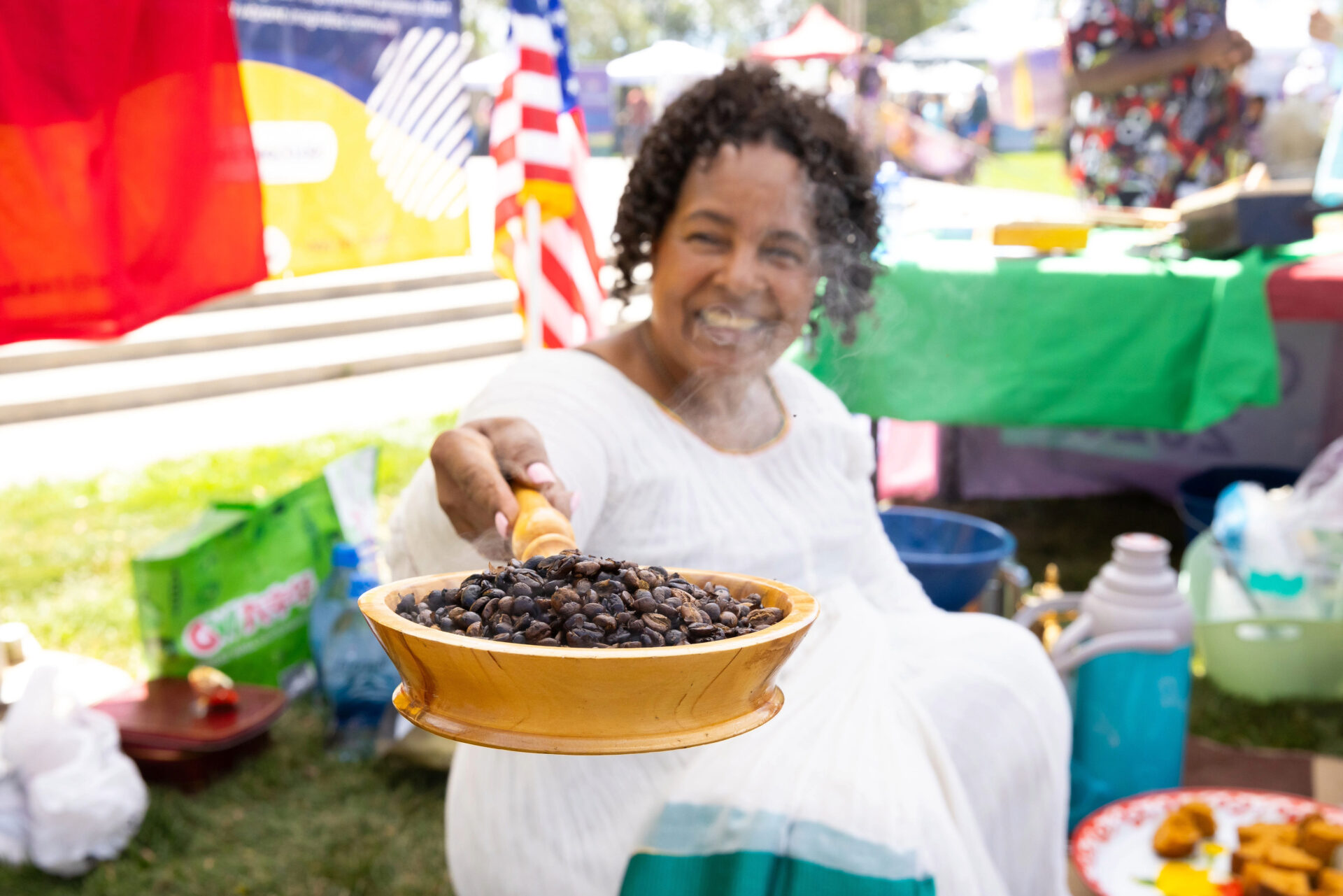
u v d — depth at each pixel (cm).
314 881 205
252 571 274
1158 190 398
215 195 225
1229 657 276
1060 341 271
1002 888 115
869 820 103
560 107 253
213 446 549
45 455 530
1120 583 207
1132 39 390
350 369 689
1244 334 272
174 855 212
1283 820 170
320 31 253
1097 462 436
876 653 125
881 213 146
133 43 206
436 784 239
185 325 685
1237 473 380
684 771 113
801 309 132
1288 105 430
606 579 77
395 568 121
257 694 253
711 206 126
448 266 857
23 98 188
